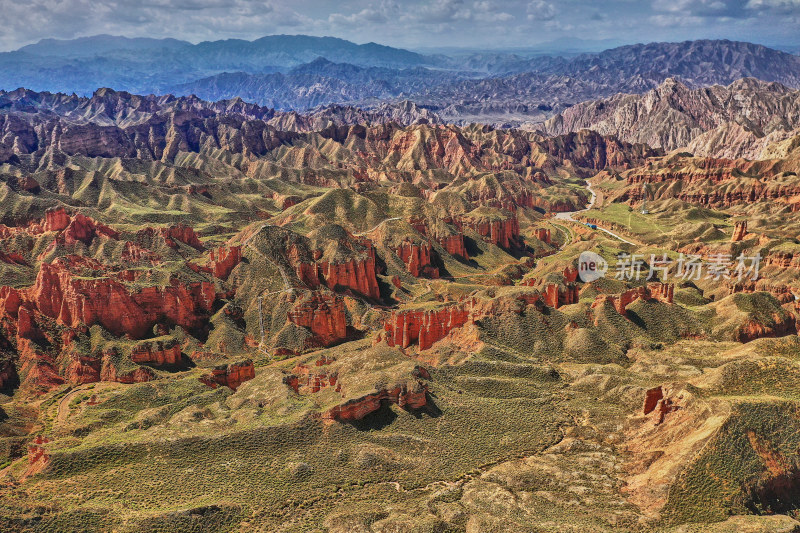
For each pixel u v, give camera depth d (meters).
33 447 120.75
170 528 98.44
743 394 120.12
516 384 148.12
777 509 100.69
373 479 114.19
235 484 110.94
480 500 105.88
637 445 119.50
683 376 147.25
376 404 130.12
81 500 104.44
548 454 121.00
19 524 95.94
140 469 113.56
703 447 105.44
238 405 140.00
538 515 100.06
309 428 124.12
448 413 132.50
